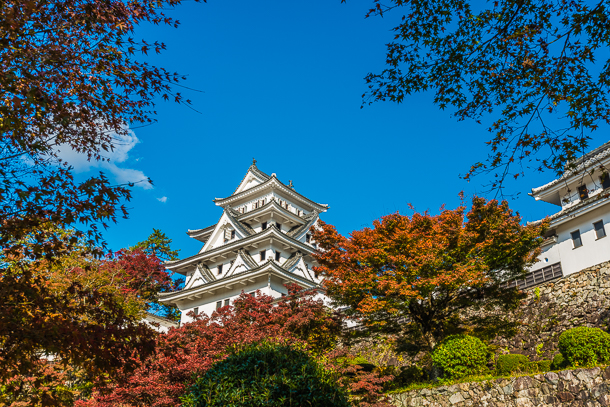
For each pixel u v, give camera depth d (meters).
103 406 16.66
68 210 7.38
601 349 15.42
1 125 6.77
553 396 14.94
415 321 20.91
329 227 21.25
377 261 19.67
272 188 43.00
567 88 8.10
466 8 8.13
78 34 7.80
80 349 7.37
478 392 16.42
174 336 20.83
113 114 8.23
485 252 19.11
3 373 7.57
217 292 38.28
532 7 7.85
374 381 17.22
